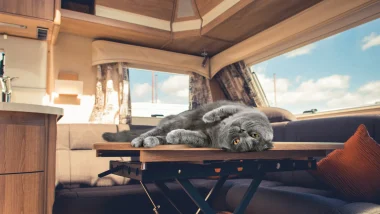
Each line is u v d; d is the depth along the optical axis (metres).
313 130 2.25
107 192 2.17
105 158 2.69
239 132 1.20
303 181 2.16
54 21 2.87
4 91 1.89
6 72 3.12
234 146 1.18
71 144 2.67
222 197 2.36
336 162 1.56
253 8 3.07
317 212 1.48
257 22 3.42
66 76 3.64
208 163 1.26
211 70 4.47
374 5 2.62
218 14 3.41
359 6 2.68
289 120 2.77
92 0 3.61
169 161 1.20
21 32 3.09
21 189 1.45
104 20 3.40
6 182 1.40
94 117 3.70
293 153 1.39
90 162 2.62
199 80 4.47
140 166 1.16
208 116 1.32
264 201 1.84
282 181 2.38
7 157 1.42
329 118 2.17
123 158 2.72
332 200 1.56
